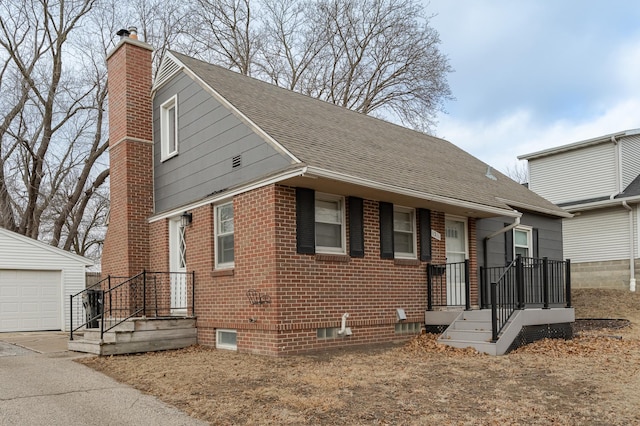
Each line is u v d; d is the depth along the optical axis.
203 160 11.46
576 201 21.47
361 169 9.98
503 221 14.45
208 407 5.83
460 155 17.67
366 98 30.36
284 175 8.81
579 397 6.11
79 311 17.88
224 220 10.68
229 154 10.65
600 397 6.08
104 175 26.97
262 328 9.23
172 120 13.06
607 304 17.14
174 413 5.66
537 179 23.27
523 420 5.30
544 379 7.04
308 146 9.97
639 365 7.93
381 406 5.79
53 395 6.45
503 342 9.38
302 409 5.69
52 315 17.53
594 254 20.47
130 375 7.59
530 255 15.37
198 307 10.97
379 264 10.91
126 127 12.96
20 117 25.52
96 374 7.77
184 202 11.98
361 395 6.25
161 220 12.49
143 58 13.52
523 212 15.23
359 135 13.22
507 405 5.81
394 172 11.02
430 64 30.09
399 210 11.80
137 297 12.44
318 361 8.51
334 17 29.69
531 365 8.02
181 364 8.43
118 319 10.91
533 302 11.39
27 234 25.53
